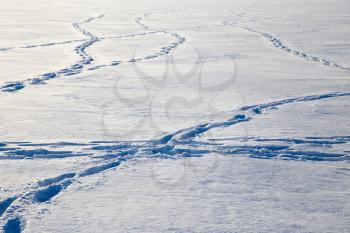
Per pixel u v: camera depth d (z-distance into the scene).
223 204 7.69
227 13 58.03
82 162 9.73
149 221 7.04
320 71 20.95
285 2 80.62
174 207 7.55
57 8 65.56
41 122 12.73
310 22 45.16
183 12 59.84
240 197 7.99
